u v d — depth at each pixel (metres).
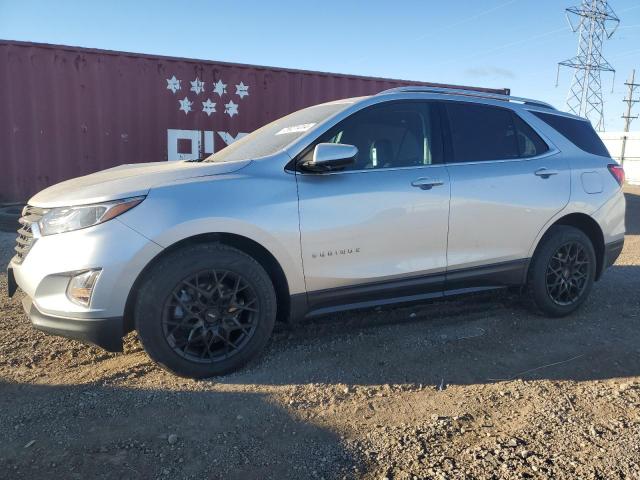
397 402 3.11
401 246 3.78
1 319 4.32
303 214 3.45
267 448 2.64
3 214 7.55
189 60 8.55
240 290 3.34
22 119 7.87
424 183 3.85
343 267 3.61
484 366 3.62
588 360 3.74
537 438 2.72
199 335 3.23
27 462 2.47
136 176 3.34
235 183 3.32
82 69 8.05
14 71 7.76
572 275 4.57
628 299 5.22
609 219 4.71
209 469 2.47
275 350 3.78
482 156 4.20
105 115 8.23
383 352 3.79
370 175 3.72
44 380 3.28
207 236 3.30
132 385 3.23
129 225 3.04
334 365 3.57
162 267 3.12
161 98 8.49
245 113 8.99
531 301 4.58
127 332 3.20
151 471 2.44
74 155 8.16
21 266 3.22
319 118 3.89
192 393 3.14
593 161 4.70
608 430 2.80
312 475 2.44
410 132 3.99
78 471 2.42
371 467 2.49
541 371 3.56
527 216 4.25
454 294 4.14
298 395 3.15
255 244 3.40
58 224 3.11
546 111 4.69
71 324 3.04
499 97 4.49
